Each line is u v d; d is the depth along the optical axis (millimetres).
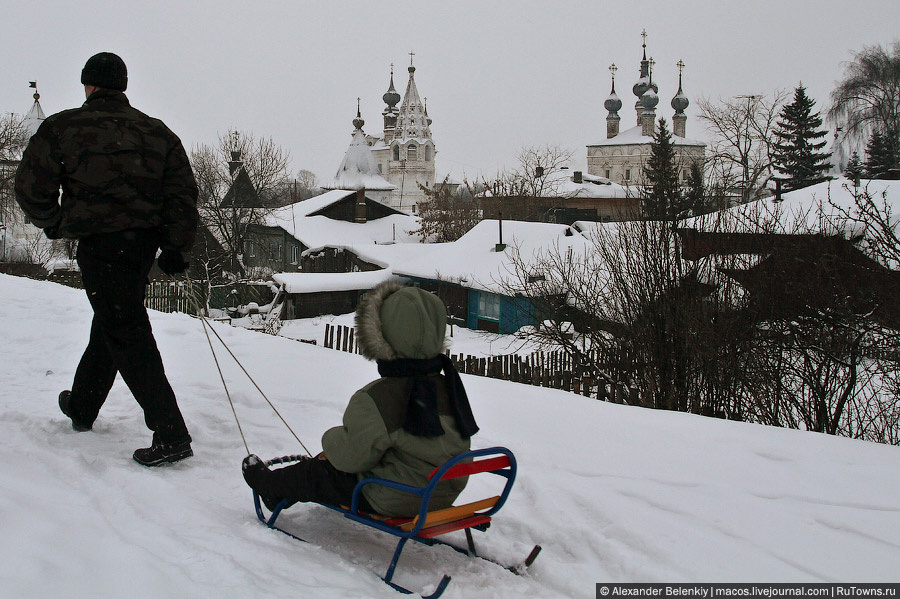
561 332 13953
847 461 5379
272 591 3264
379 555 4047
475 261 41094
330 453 3770
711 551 4043
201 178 50750
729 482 4980
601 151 111688
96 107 4746
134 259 4828
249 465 4336
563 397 7387
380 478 3697
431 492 3463
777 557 3998
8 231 55188
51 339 8961
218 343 9352
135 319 4953
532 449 5621
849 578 3785
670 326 11234
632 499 4695
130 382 4988
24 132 53188
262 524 4297
